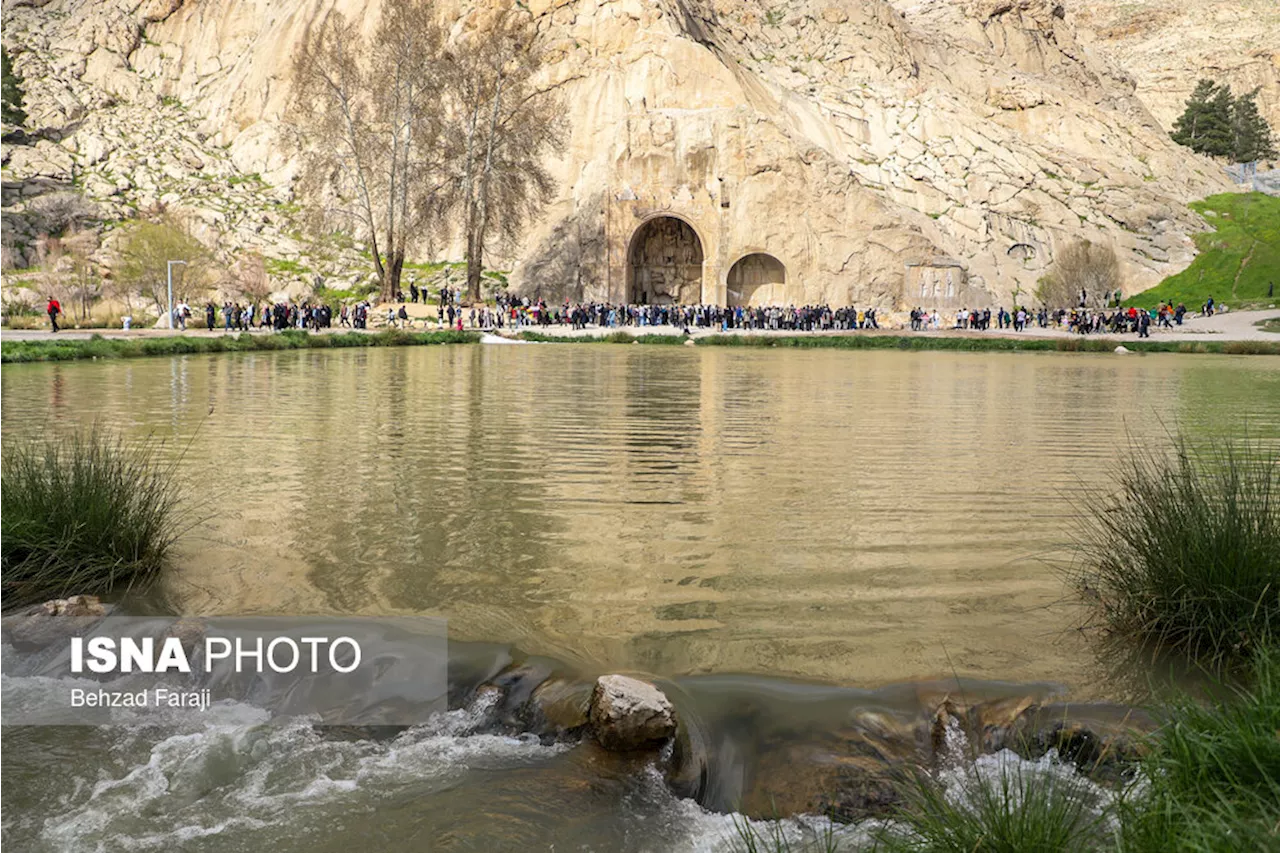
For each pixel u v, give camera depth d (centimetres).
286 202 7031
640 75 6962
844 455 1023
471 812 326
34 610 497
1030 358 3253
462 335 3928
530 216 5538
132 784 347
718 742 370
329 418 1288
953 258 6356
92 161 7300
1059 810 279
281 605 518
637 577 574
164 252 4925
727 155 6306
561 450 1036
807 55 8481
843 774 341
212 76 8850
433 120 5184
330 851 304
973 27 9975
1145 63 15038
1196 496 490
